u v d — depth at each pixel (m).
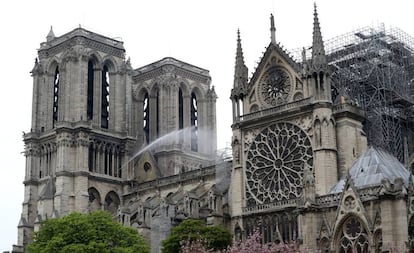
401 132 125.12
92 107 169.62
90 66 172.00
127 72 175.50
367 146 118.25
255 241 87.12
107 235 111.12
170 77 178.12
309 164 116.38
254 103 127.56
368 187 76.88
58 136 159.38
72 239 108.62
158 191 159.25
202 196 142.88
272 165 121.62
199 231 117.62
